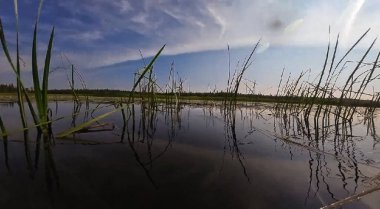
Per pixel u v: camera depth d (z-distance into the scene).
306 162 2.02
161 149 2.17
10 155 1.89
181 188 1.42
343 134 3.62
